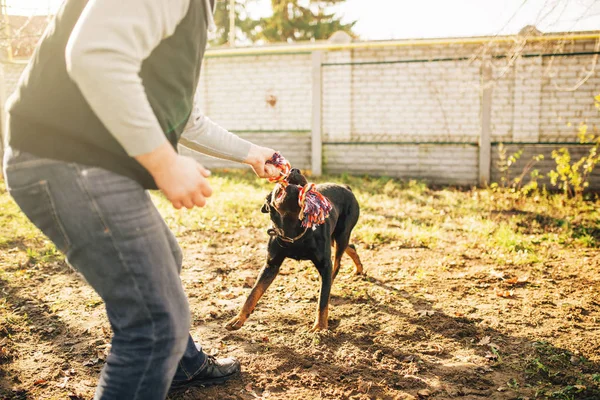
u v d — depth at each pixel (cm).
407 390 275
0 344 320
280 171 266
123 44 129
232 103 1228
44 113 142
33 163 146
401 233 630
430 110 1110
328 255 345
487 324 362
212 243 591
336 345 329
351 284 446
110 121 131
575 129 1043
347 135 1162
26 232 596
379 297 414
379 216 734
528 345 328
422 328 354
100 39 125
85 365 301
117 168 147
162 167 142
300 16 3422
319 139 1165
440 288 439
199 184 149
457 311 385
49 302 397
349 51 1137
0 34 774
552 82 1040
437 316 373
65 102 141
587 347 323
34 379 283
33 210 151
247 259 530
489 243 586
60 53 145
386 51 1117
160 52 148
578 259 530
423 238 605
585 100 1031
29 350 319
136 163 149
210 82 1235
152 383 158
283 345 328
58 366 299
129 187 150
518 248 577
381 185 1038
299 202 297
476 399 266
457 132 1102
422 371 296
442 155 1112
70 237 149
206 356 265
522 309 390
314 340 329
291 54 1177
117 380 157
